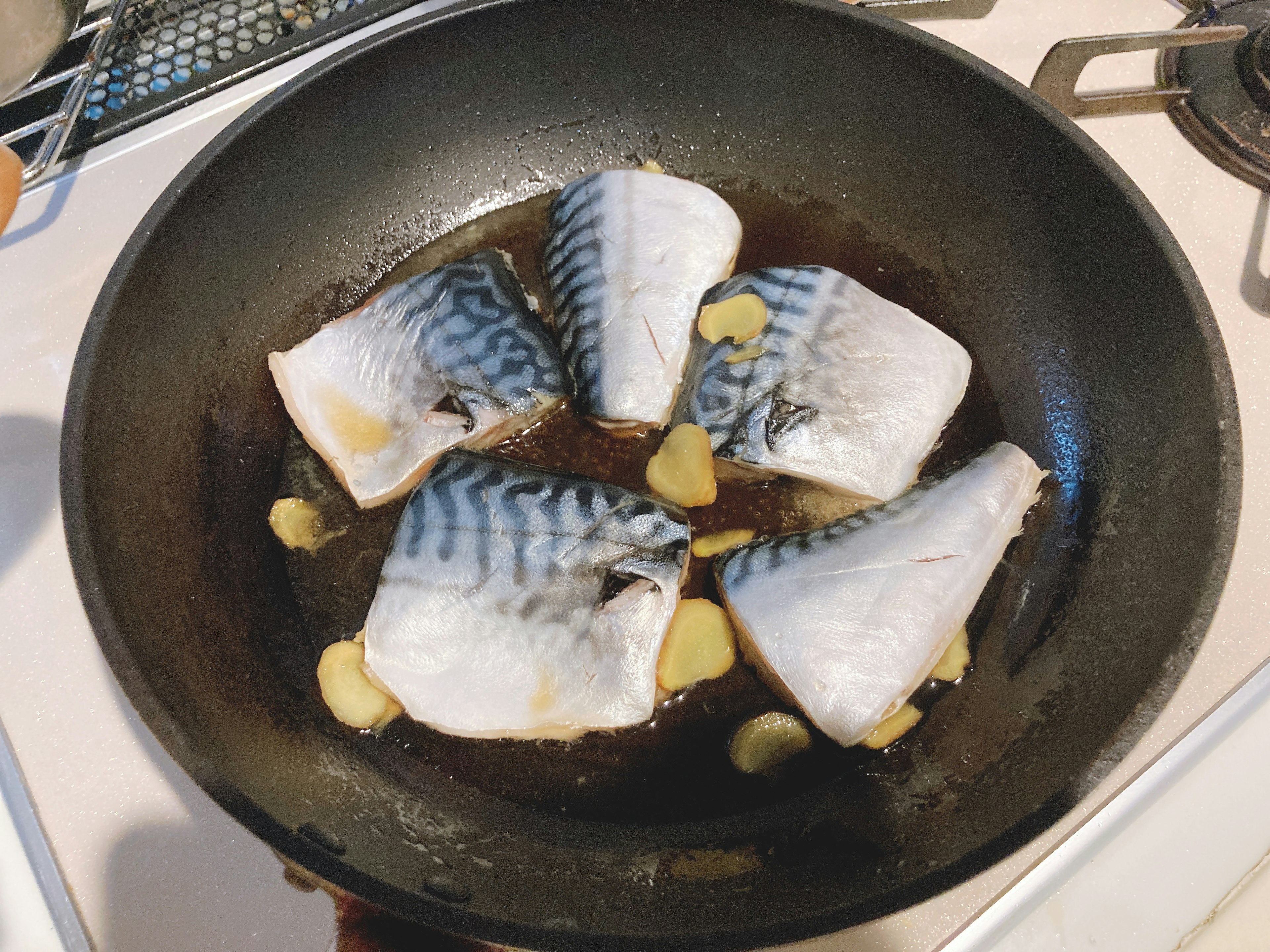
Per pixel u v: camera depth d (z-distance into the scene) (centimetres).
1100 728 20
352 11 29
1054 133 24
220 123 28
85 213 27
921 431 25
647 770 23
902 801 21
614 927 19
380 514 25
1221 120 27
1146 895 20
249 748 21
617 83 28
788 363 25
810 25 26
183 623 22
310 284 27
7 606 23
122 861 21
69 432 21
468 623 23
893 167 27
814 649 22
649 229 27
